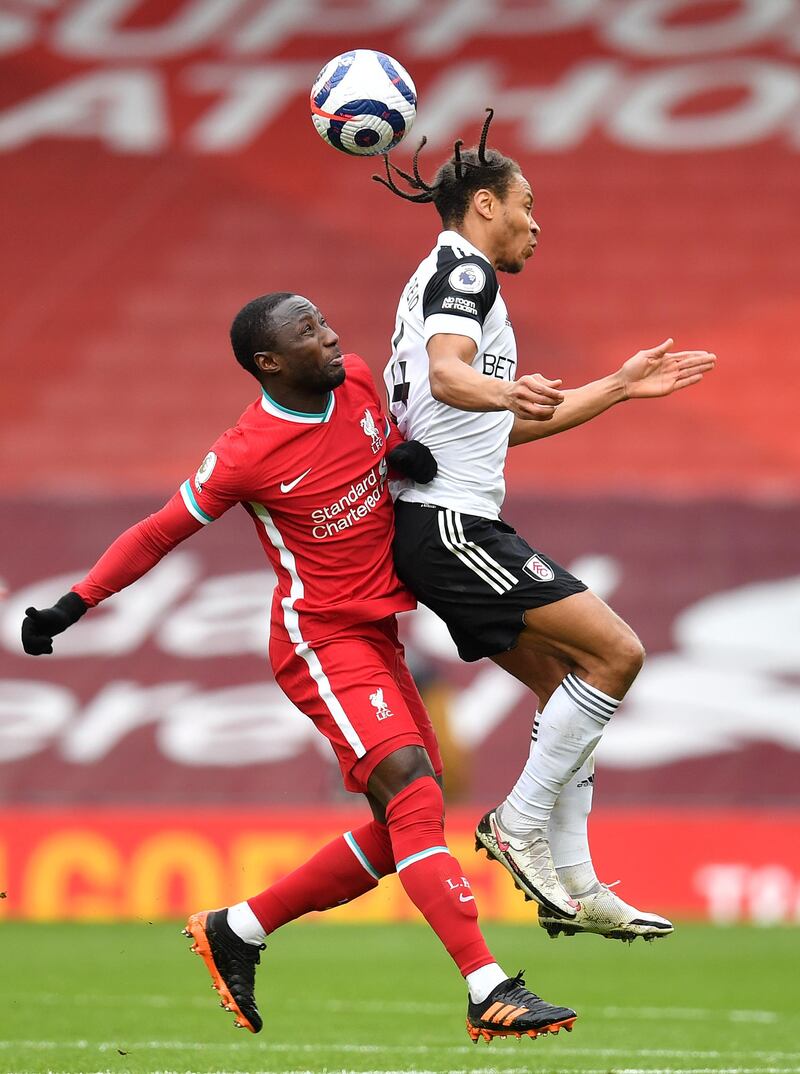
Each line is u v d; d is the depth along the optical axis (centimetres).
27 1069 2134
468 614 1898
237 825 4444
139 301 6988
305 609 1916
